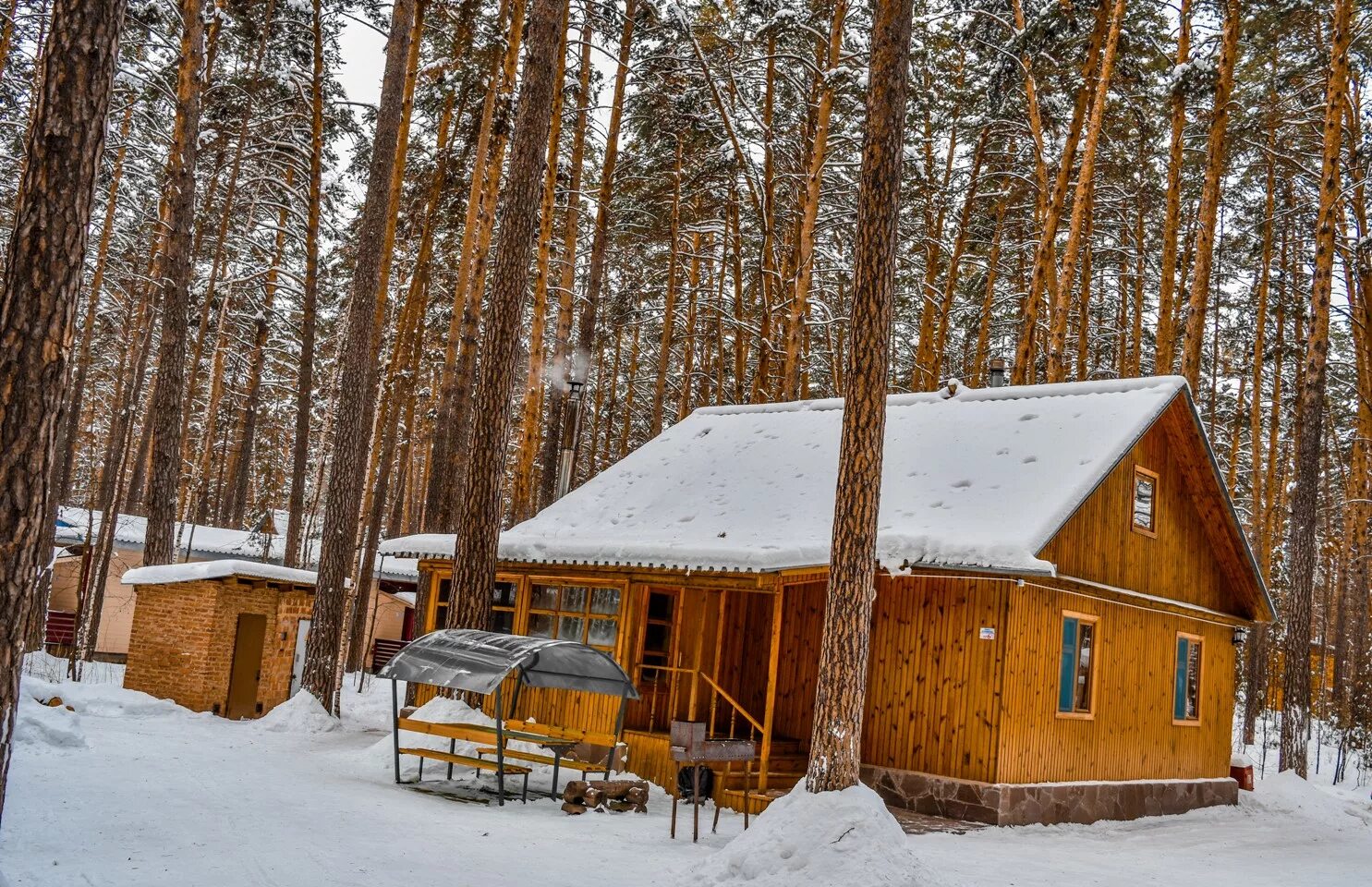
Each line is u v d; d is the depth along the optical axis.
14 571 6.30
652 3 24.70
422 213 29.48
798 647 16.55
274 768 12.65
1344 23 21.84
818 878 8.41
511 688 16.36
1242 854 13.40
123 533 33.06
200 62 20.00
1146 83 23.73
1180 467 18.38
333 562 17.80
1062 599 15.05
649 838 10.61
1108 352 35.06
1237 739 31.59
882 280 10.27
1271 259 30.48
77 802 9.23
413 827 9.81
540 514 19.42
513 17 22.39
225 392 44.44
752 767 14.41
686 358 35.09
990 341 37.53
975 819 13.57
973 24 23.84
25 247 6.42
